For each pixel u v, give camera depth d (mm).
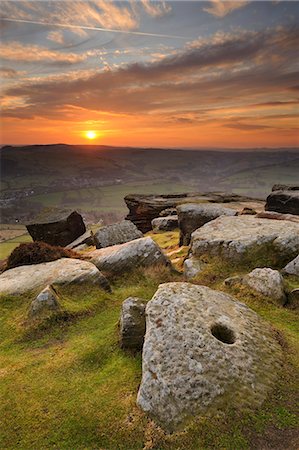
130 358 10766
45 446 7934
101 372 10328
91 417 8484
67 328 13766
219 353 9070
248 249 17938
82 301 15562
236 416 7898
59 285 16219
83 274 16797
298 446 7285
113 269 19141
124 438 7840
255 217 23703
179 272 19297
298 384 8961
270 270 14969
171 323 9969
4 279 17453
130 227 30078
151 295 16641
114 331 12453
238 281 15312
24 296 15820
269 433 7594
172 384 8375
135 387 9320
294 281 15453
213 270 17641
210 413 7895
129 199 51281
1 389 9930
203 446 7367
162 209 46688
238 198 49969
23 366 11086
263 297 13969
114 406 8719
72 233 42312
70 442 7973
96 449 7715
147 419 8094
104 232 29219
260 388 8602
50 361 11250
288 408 8195
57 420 8570
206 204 29438
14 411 9008
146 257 19359
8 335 13547
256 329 10781
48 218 42000
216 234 20125
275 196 35156
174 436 7566
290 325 12250
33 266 18703
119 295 16594
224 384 8422
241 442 7406
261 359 9453
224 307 11391
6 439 8203
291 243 17609
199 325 9938
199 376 8469
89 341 12195
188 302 10930
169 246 29922
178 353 9039
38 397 9445
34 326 13734
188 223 28141
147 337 9789
